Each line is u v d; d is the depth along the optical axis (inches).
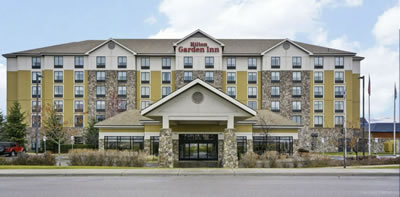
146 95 2696.9
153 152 1556.3
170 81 2704.2
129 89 2659.9
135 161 1128.8
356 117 2807.6
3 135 2290.8
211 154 1513.3
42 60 2701.8
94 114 2647.6
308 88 2664.9
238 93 2706.7
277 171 900.0
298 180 776.3
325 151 2613.2
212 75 2657.5
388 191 623.8
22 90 2684.5
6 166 1032.8
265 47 2802.7
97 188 651.5
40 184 709.3
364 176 863.7
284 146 1592.0
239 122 1531.7
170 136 1198.3
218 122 1435.8
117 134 1619.1
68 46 2792.8
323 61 2689.5
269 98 2662.4
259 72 2716.5
